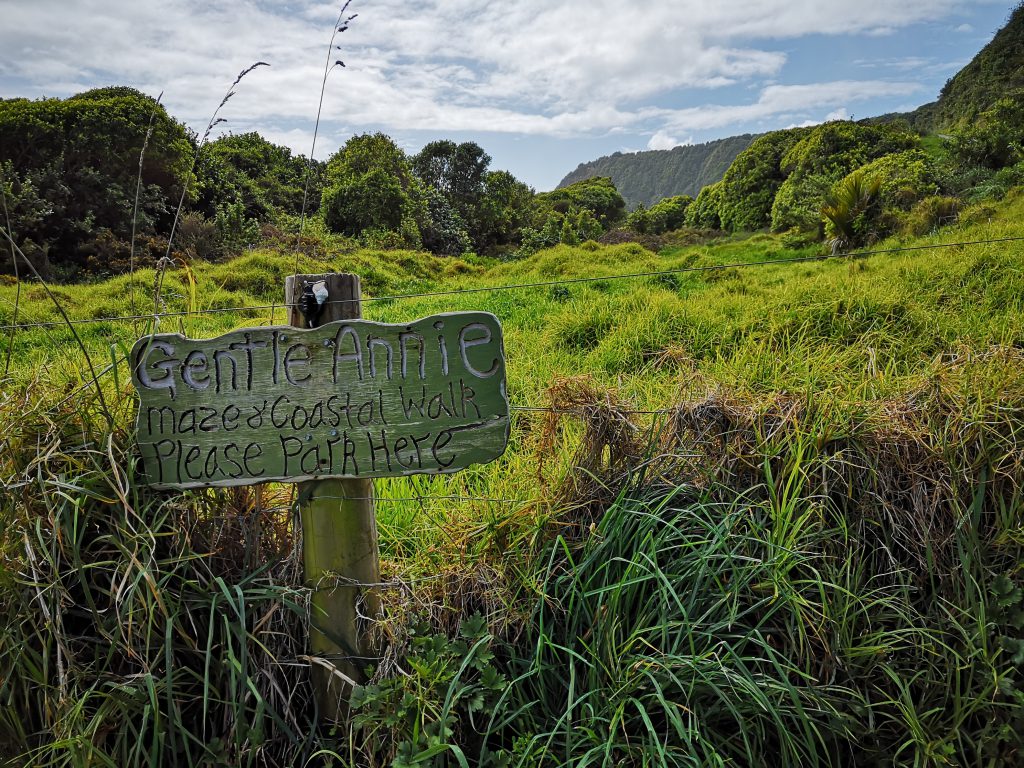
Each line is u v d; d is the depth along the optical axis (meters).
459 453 2.09
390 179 33.91
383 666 2.10
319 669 2.11
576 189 72.31
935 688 2.12
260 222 30.73
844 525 2.32
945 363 2.91
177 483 2.07
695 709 1.97
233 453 2.06
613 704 1.94
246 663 1.96
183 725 2.02
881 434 2.45
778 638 2.20
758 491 2.45
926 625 2.24
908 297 6.47
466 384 2.06
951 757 1.97
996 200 18.64
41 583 1.94
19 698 1.95
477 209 48.00
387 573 2.42
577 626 2.15
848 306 6.15
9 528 1.96
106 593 1.97
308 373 2.04
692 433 2.50
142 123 22.30
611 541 2.22
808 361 3.41
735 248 27.78
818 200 25.12
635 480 2.42
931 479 2.40
